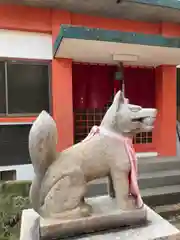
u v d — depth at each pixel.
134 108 1.75
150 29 5.00
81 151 1.70
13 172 4.28
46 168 1.68
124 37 3.55
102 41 3.50
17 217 3.31
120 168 1.72
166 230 1.67
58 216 1.60
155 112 1.75
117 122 1.79
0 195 3.38
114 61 4.78
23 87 4.26
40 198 1.68
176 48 3.87
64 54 4.18
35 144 1.58
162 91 5.30
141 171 4.47
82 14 4.55
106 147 1.72
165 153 5.40
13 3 4.07
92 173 1.71
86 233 1.62
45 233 1.53
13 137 4.24
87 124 5.15
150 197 3.71
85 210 1.65
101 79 5.16
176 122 5.91
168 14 4.65
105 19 4.70
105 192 3.69
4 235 3.21
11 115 4.19
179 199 3.86
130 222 1.72
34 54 4.30
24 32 4.22
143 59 4.67
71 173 1.62
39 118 1.61
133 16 4.72
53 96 4.39
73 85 4.96
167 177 4.21
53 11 4.32
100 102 5.18
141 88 5.43
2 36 4.09
